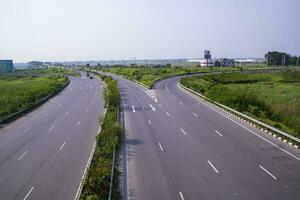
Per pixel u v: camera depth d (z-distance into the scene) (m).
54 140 32.00
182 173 22.44
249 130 33.81
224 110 45.09
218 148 27.86
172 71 122.75
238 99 47.38
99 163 22.08
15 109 47.59
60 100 61.78
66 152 27.86
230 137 31.27
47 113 47.72
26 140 32.44
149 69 137.62
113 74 138.12
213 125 36.38
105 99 52.38
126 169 23.47
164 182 21.02
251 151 26.86
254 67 162.62
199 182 20.84
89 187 18.62
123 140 30.89
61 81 101.81
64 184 21.11
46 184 21.20
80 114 45.88
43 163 25.27
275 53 184.50
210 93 56.72
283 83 89.88
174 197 18.84
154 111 45.66
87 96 66.75
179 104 51.22
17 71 180.38
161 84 82.50
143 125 37.06
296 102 53.78
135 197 19.02
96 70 178.62
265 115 42.53
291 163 23.94
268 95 63.31
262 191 19.33
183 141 30.22
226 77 103.00
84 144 30.11
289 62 185.25
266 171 22.47
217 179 21.25
